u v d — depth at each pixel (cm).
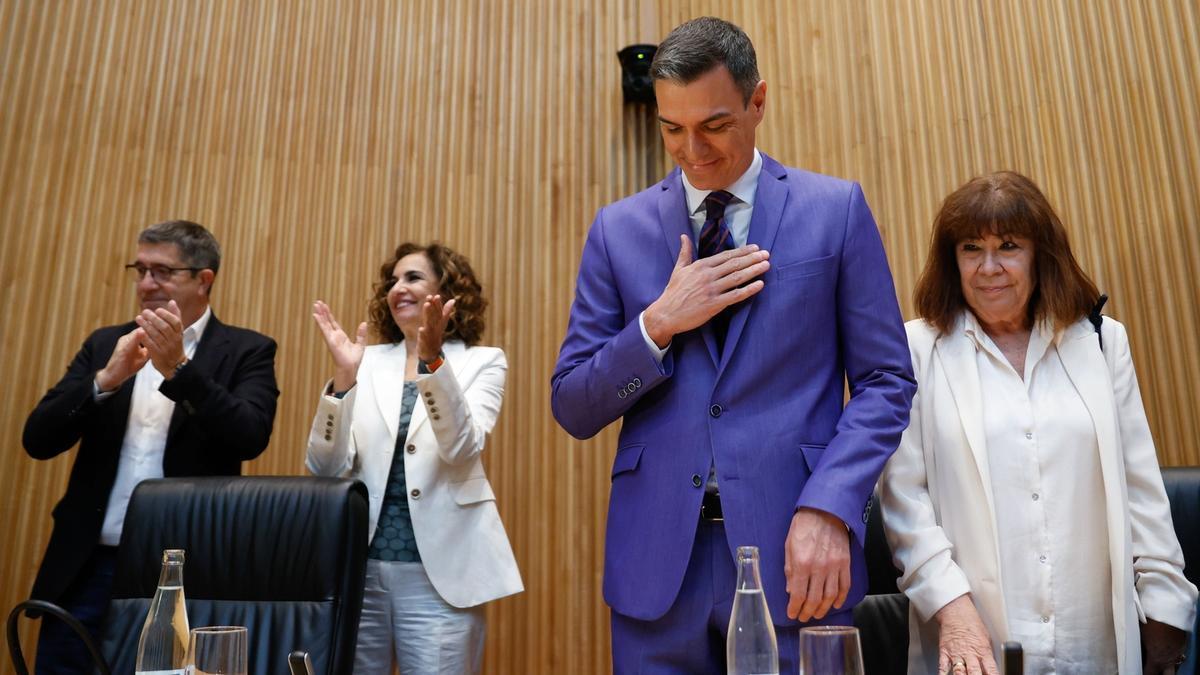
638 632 140
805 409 144
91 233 339
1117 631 151
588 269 164
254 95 359
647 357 140
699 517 139
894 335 150
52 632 223
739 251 142
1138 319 254
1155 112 255
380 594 233
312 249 351
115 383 232
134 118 350
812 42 357
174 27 359
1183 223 246
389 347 268
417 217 361
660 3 397
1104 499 161
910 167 319
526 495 346
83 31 353
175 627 123
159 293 253
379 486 240
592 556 345
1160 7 258
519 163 373
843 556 130
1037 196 171
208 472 242
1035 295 174
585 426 151
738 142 146
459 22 381
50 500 320
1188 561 185
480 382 260
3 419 321
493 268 361
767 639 105
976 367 171
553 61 384
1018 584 159
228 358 255
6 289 329
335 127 362
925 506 164
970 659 140
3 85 343
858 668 97
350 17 373
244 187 351
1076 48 276
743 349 144
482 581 237
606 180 376
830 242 150
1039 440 164
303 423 337
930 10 319
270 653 181
